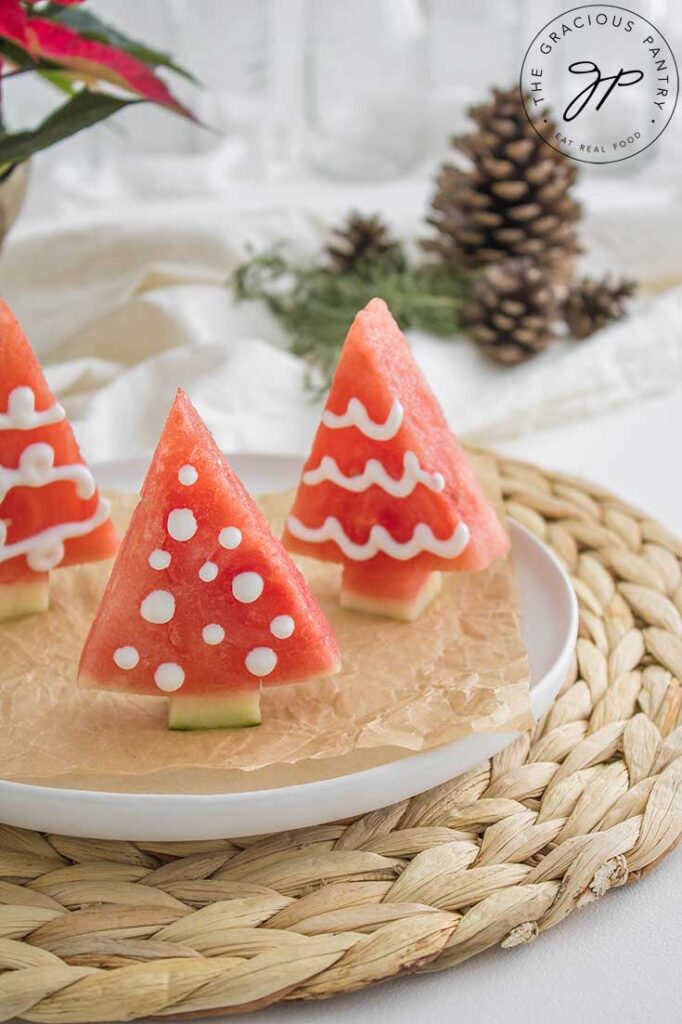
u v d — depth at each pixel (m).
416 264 0.96
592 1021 0.44
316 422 0.77
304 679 0.50
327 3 1.08
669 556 0.61
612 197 1.03
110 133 1.18
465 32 1.09
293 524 0.57
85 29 0.64
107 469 0.67
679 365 0.83
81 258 0.94
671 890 0.48
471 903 0.46
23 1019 0.44
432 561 0.55
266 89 1.18
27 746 0.49
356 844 0.47
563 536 0.62
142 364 0.80
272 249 0.92
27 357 0.54
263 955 0.44
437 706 0.49
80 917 0.45
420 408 0.56
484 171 0.87
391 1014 0.44
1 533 0.55
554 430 0.79
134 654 0.49
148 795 0.45
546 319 0.82
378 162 1.13
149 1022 0.43
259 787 0.47
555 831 0.48
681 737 0.51
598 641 0.56
